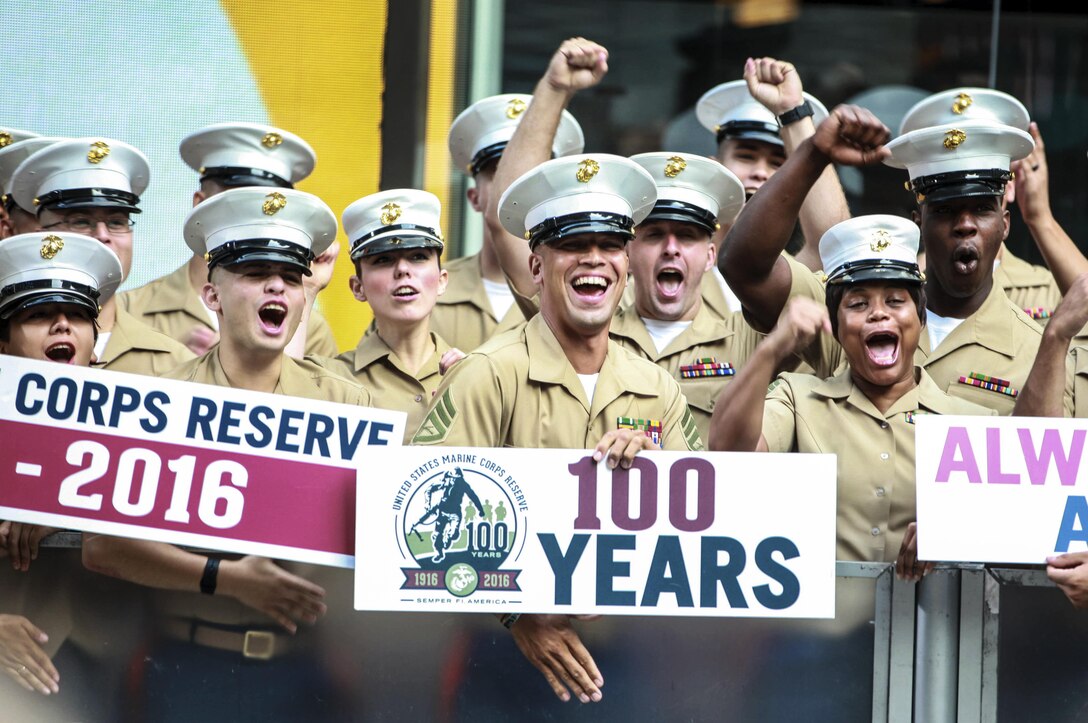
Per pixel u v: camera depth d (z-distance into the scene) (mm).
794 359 15656
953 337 16500
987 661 12500
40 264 14617
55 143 16984
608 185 13828
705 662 12562
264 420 12633
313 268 17547
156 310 18828
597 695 12555
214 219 14820
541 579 12344
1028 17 25672
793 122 17516
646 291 17438
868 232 14547
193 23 22641
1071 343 17172
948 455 12547
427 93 23625
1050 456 12492
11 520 12523
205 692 12555
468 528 12359
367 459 12352
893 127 25703
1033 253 24703
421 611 12469
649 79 25250
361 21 23312
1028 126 18406
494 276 19500
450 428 13484
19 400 12625
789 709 12531
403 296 17031
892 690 12547
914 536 12633
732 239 15383
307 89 23125
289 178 18672
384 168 23406
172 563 12609
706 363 17359
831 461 12391
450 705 12570
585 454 12414
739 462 12406
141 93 22453
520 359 13781
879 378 14492
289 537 12586
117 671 12531
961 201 15938
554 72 16141
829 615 12352
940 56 25688
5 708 12445
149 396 12625
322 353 18828
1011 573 12492
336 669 12578
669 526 12398
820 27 25531
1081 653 12445
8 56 22125
